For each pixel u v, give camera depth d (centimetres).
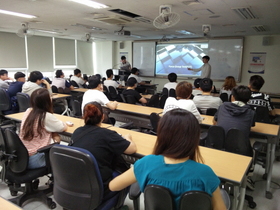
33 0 351
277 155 319
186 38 820
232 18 459
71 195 137
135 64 952
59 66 897
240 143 195
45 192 212
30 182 206
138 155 165
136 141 192
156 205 97
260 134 218
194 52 813
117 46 989
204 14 426
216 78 778
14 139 174
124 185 108
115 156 162
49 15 466
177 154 91
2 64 720
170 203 91
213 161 156
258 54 707
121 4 367
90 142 147
